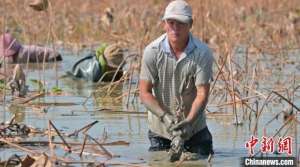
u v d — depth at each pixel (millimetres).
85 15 50594
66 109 24953
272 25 43719
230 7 47969
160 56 19156
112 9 46969
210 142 19469
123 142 19953
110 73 31312
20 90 26703
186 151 19453
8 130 21000
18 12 39406
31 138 20344
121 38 39781
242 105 23984
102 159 18281
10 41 35250
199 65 19016
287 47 39719
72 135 20625
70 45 42438
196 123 19297
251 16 46688
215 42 37969
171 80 19281
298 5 51156
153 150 19406
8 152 18844
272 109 25016
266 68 33188
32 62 35938
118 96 27672
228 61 29953
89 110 24812
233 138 21047
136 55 31234
